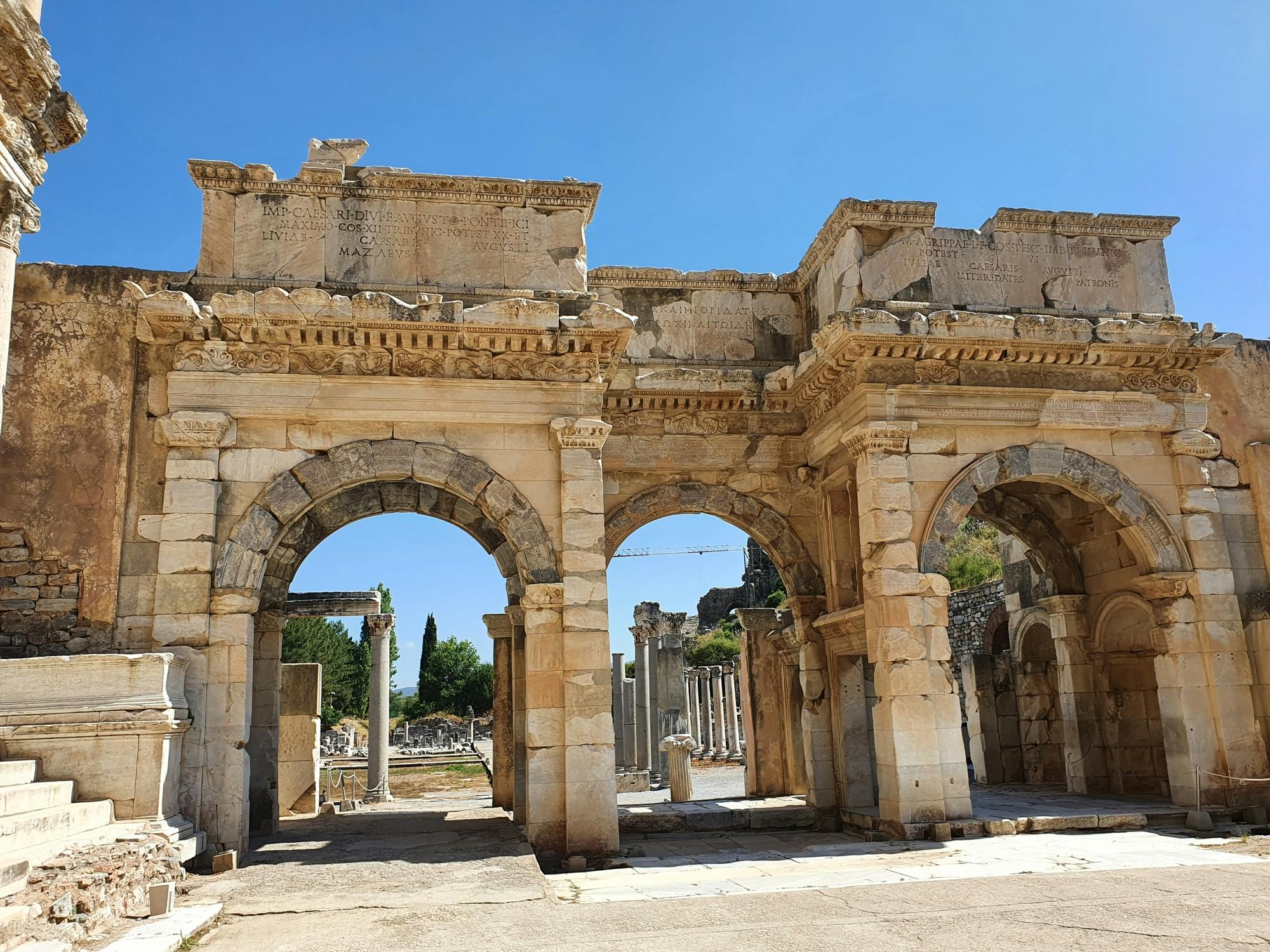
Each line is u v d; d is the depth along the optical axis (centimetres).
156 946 818
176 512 1399
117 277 1509
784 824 1820
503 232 1647
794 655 2216
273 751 1723
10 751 1152
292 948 859
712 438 1917
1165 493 1759
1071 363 1730
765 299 2012
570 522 1480
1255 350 1917
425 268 1608
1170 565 1725
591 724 1425
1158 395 1777
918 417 1662
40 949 736
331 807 2272
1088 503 2086
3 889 797
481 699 8594
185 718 1282
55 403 1446
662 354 1948
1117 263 1884
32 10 972
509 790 2127
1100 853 1334
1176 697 1689
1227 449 1844
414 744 6819
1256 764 1655
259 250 1573
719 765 3675
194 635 1363
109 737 1182
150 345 1484
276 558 1775
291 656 6178
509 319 1489
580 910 1015
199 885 1136
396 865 1251
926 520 1641
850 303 1769
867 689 1842
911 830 1487
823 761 1841
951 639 3488
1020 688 2448
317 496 1455
